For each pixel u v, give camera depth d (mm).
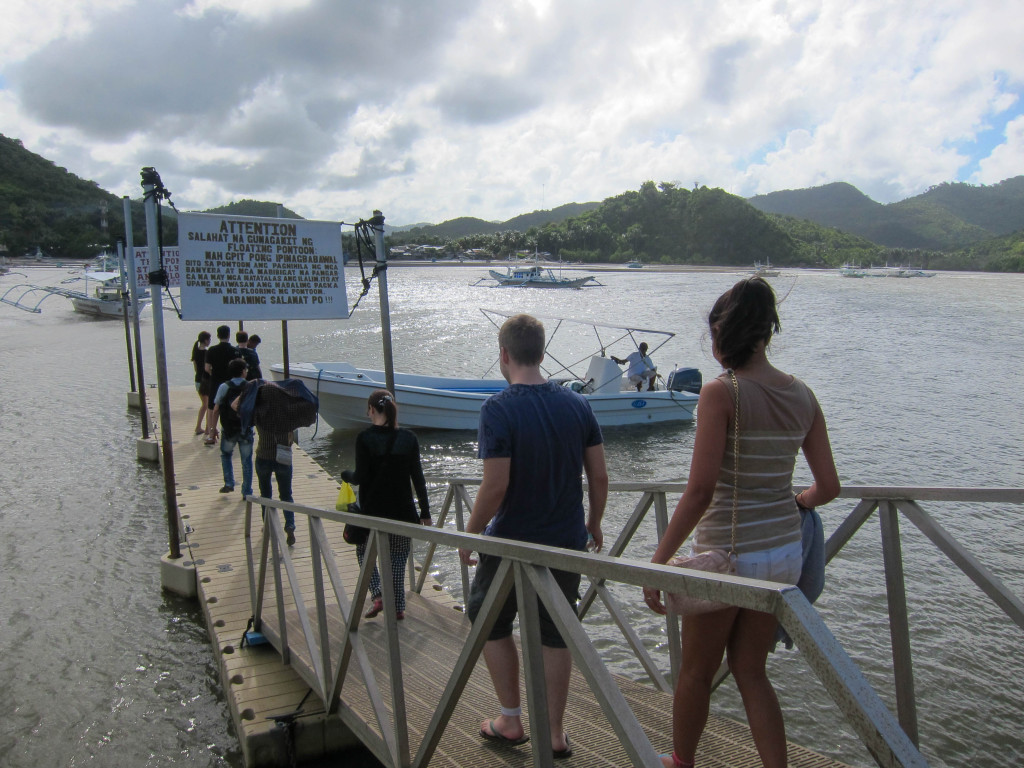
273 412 7320
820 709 5812
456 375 24125
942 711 5762
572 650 1765
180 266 7309
